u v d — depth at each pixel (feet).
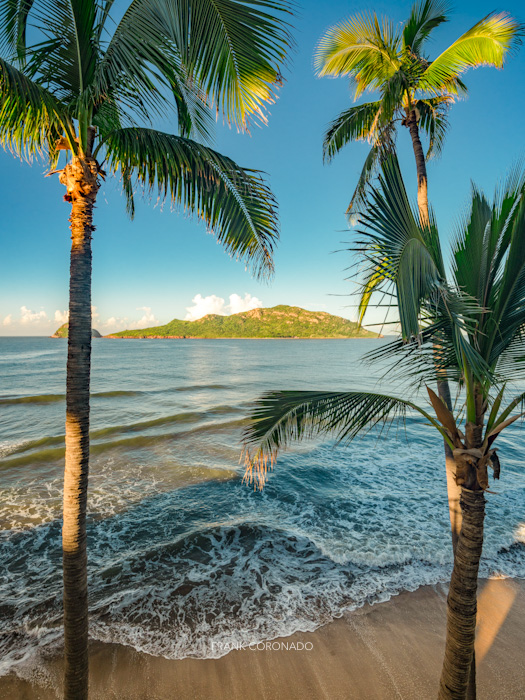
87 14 8.90
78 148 9.29
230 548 24.45
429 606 19.60
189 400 81.25
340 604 19.60
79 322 9.29
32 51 9.31
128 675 15.35
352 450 46.52
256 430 10.98
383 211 8.16
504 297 8.95
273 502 31.53
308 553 24.07
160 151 9.24
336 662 16.10
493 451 8.91
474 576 8.95
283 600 19.76
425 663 16.14
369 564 23.00
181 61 9.11
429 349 8.88
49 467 38.83
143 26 8.78
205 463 40.91
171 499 31.76
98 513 29.07
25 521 27.43
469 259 9.58
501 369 9.32
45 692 14.42
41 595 19.75
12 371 142.82
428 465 41.37
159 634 17.40
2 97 8.29
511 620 18.57
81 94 8.93
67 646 9.50
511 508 30.30
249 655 16.38
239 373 143.64
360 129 21.30
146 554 23.59
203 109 10.62
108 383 110.22
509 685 14.93
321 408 10.31
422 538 25.85
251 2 8.27
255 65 9.05
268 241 11.17
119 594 19.93
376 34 18.74
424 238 9.17
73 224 9.30
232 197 10.61
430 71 18.79
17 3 9.50
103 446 46.75
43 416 63.16
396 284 7.09
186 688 14.85
